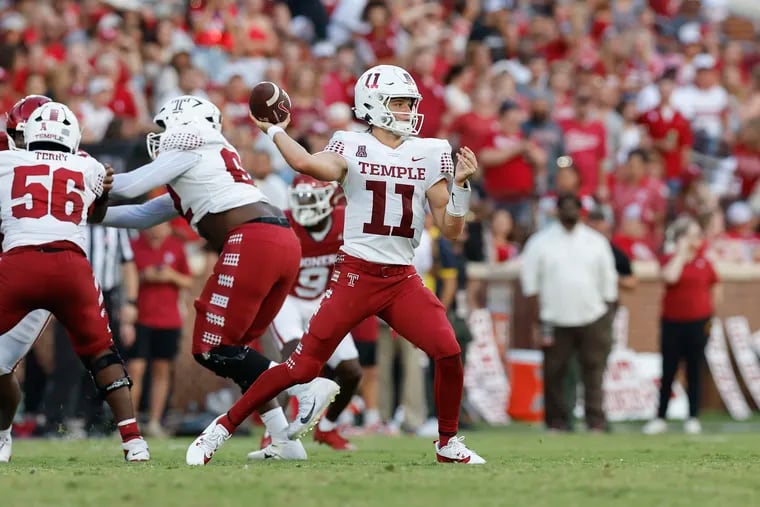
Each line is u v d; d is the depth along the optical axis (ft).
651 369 165.99
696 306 145.07
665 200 181.68
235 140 148.56
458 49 209.26
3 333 74.49
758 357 175.83
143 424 134.72
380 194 71.87
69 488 58.29
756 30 249.34
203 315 78.02
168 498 54.70
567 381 149.79
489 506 53.11
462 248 144.15
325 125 161.58
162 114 80.69
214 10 179.32
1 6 183.21
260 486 58.95
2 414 79.82
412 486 59.31
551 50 207.41
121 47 171.01
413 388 135.64
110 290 123.75
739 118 212.64
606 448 103.30
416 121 73.56
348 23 201.46
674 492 58.03
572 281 140.67
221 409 140.87
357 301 72.18
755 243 184.65
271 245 77.66
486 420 153.89
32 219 73.87
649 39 222.48
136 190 77.30
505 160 166.30
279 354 94.48
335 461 79.10
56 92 161.89
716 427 156.15
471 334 142.10
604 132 177.88
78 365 127.13
